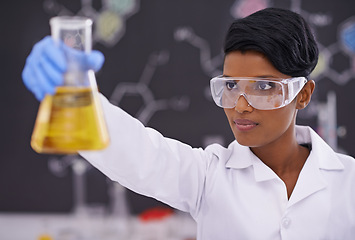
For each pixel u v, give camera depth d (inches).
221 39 128.0
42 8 130.8
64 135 31.4
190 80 129.4
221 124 129.3
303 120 128.4
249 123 43.8
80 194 131.6
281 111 43.9
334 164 50.6
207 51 128.4
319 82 127.9
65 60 31.3
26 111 133.0
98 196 132.0
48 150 31.7
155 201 130.9
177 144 50.0
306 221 47.4
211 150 53.6
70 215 133.1
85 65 32.0
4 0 131.0
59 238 112.7
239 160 51.1
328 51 127.1
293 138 49.8
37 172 133.6
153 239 112.3
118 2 129.2
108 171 44.9
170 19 128.6
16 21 131.3
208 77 129.0
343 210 48.4
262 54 42.5
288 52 42.9
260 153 50.6
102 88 130.9
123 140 41.8
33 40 131.5
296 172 50.9
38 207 134.1
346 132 127.2
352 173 50.8
